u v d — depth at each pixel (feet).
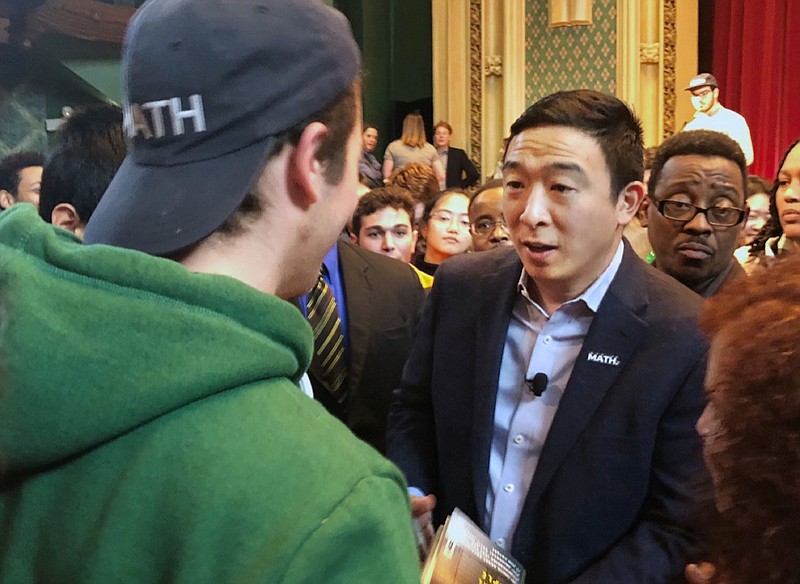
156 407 1.79
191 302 1.88
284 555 1.69
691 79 20.95
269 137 2.02
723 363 2.00
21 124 14.55
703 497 2.22
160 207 2.00
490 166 23.16
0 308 1.88
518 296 4.23
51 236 1.98
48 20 14.07
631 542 3.76
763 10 20.59
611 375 3.83
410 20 25.58
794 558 1.80
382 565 1.79
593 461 3.78
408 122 22.38
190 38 2.00
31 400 1.78
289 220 2.12
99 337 1.80
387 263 6.29
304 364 2.05
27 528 1.91
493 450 4.17
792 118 20.38
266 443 1.81
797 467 1.77
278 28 2.04
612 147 3.76
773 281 2.04
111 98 15.61
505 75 22.63
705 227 4.96
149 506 1.78
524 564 3.92
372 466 1.89
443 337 4.41
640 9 21.45
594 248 3.82
